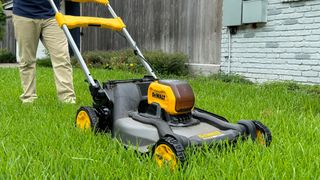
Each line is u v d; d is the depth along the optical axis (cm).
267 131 269
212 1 812
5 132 308
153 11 991
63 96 462
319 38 620
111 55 1036
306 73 643
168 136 233
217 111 389
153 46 999
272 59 696
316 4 618
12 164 221
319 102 441
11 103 442
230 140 255
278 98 474
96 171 215
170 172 217
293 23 655
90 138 282
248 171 211
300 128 312
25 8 447
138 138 263
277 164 221
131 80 318
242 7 717
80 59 338
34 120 350
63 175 217
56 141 275
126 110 292
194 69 862
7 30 1714
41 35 467
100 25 360
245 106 418
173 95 262
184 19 891
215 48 816
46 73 815
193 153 229
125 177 212
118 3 1128
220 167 220
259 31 712
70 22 347
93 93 314
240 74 756
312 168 219
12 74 778
